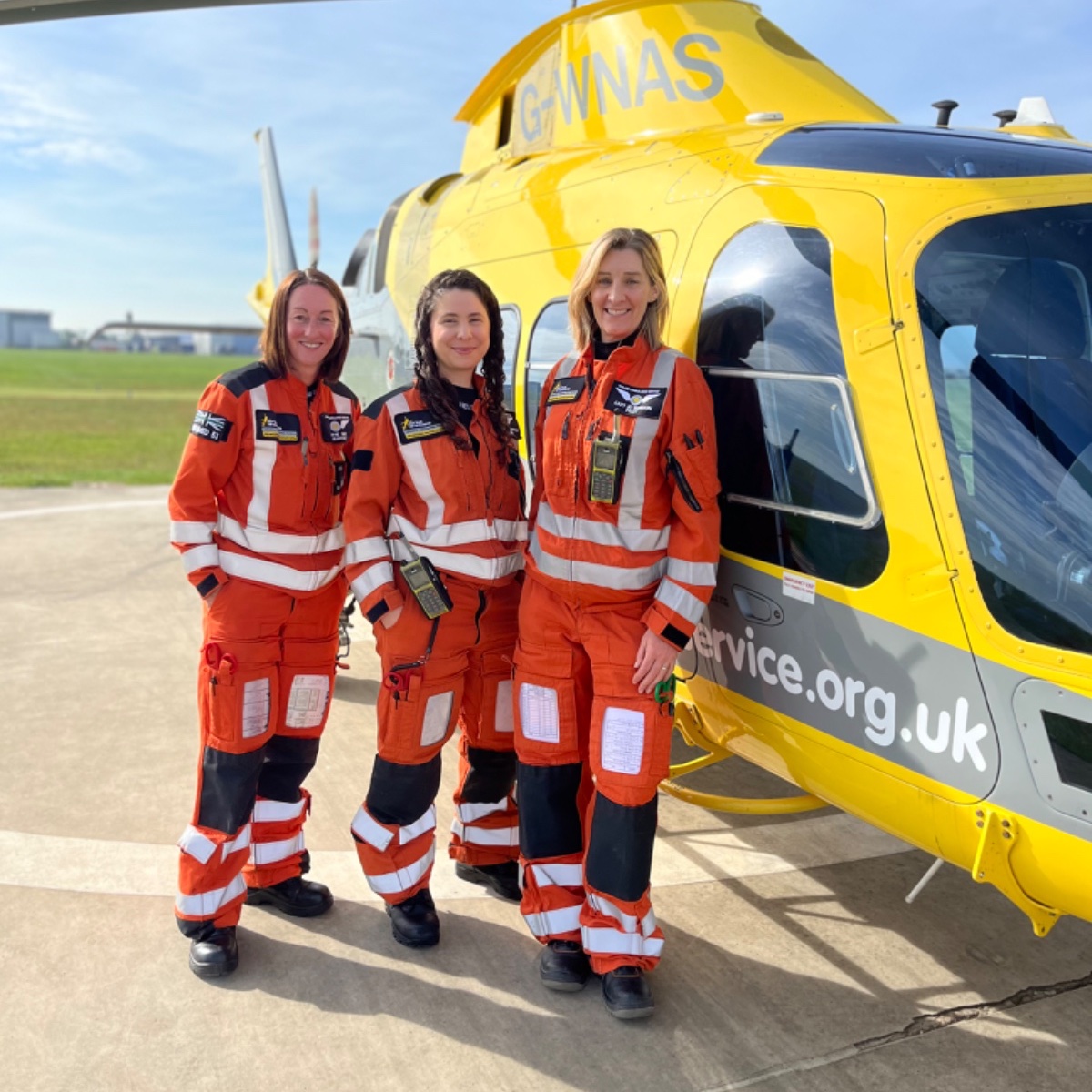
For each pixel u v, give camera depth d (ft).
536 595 8.36
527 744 8.49
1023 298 7.29
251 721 8.63
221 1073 7.49
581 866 8.60
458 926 9.44
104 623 19.62
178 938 9.19
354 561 8.36
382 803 8.91
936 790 7.03
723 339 8.39
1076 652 6.23
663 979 8.71
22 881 10.12
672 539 7.75
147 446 66.18
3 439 70.44
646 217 9.62
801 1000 8.46
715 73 11.18
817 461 7.57
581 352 8.08
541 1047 7.80
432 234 14.37
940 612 6.84
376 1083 7.41
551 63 13.02
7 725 14.39
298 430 8.64
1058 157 8.07
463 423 8.60
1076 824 6.31
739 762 13.74
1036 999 8.55
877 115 11.18
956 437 6.88
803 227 7.92
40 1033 7.88
